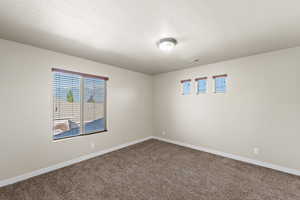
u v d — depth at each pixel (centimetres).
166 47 225
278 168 258
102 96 356
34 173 238
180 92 413
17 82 225
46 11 149
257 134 282
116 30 191
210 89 352
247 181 223
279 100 259
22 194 192
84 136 309
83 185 213
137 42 229
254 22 172
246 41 225
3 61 213
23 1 133
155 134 481
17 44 225
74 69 294
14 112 222
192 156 327
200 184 216
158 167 272
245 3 137
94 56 296
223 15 158
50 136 259
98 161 300
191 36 209
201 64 357
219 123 336
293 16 158
